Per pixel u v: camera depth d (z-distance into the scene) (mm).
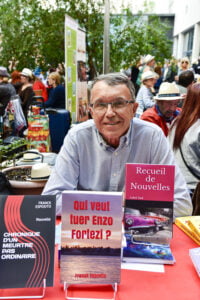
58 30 6090
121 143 1379
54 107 4941
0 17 6375
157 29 7062
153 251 1006
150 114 2768
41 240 865
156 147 1458
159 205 1032
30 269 848
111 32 6492
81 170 1487
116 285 842
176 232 1222
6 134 3887
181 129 1969
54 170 1470
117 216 862
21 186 1792
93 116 1312
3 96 4043
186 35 17250
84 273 860
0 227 860
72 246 863
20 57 6621
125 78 1284
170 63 8492
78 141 1439
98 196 860
